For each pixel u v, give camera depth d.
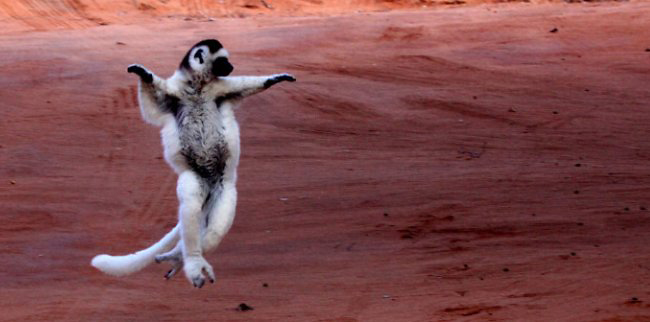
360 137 25.39
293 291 14.67
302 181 21.20
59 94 28.00
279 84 30.06
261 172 21.91
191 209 10.60
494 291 14.54
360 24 40.25
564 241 17.23
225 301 14.24
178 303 14.15
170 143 10.97
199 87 11.04
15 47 34.31
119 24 41.94
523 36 38.50
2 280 15.27
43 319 13.41
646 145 25.30
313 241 17.30
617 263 15.87
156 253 11.30
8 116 25.69
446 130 26.31
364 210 19.14
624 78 32.88
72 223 18.33
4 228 17.94
